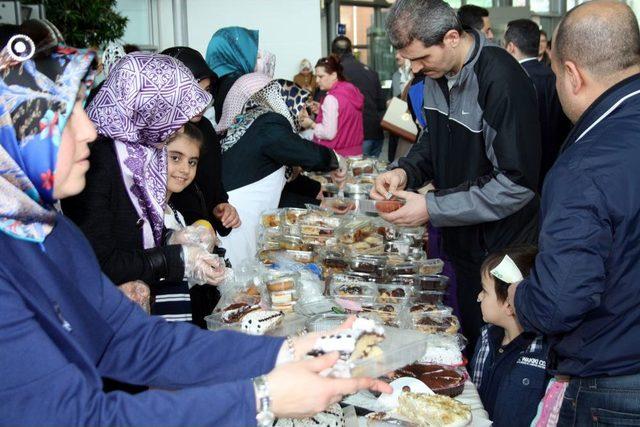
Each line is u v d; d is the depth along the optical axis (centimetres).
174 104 178
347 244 274
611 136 157
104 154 172
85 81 112
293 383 103
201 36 818
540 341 196
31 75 102
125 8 770
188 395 98
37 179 104
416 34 229
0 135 101
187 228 202
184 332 125
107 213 170
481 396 211
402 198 252
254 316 184
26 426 90
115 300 123
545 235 158
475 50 238
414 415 157
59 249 112
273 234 294
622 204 152
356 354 122
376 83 729
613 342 162
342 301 212
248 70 358
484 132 242
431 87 263
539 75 377
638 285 157
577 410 171
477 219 242
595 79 168
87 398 92
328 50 976
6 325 90
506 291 200
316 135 605
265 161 315
